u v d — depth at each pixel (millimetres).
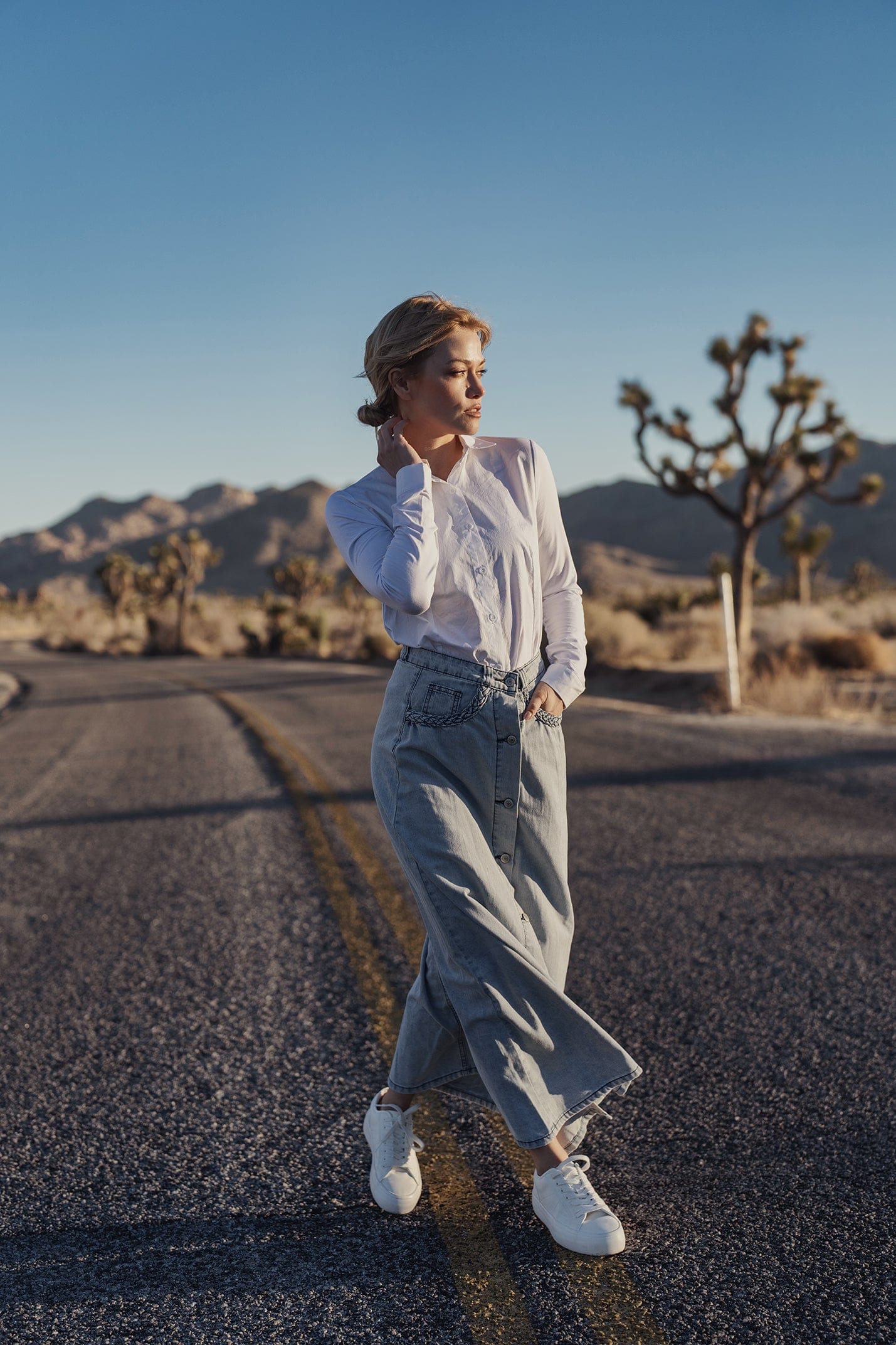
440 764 1936
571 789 7344
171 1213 2189
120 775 9242
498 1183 2232
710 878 4715
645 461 18172
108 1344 1755
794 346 17078
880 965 3484
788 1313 1730
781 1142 2346
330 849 5711
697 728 10609
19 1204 2264
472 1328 1736
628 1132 2438
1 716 17016
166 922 4531
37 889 5273
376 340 1955
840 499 17281
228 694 19172
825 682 15172
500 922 1923
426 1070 2098
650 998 3295
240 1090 2801
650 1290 1812
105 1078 2938
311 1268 1948
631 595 44406
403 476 1904
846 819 5832
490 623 1942
